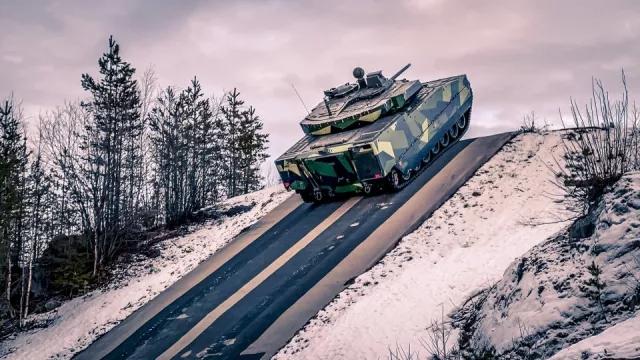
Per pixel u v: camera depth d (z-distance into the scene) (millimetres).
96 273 23312
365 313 11797
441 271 12672
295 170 19281
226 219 25641
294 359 10977
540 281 7879
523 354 7031
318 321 12297
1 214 21531
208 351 12734
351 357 10203
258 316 13672
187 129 36312
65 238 26562
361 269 14289
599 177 8867
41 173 30500
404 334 10383
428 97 19531
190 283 17812
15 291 24828
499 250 12805
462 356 8227
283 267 16156
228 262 18250
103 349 15172
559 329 6852
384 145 17281
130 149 33312
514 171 17406
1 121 31062
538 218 14102
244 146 47812
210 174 42469
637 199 7273
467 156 19859
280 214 21203
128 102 31344
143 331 15398
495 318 8367
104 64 30609
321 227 18203
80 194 28859
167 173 34125
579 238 8211
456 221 15352
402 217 16750
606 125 9023
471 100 22172
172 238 25469
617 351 4430
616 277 6773
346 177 18531
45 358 16078
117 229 26641
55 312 20828
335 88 21922
